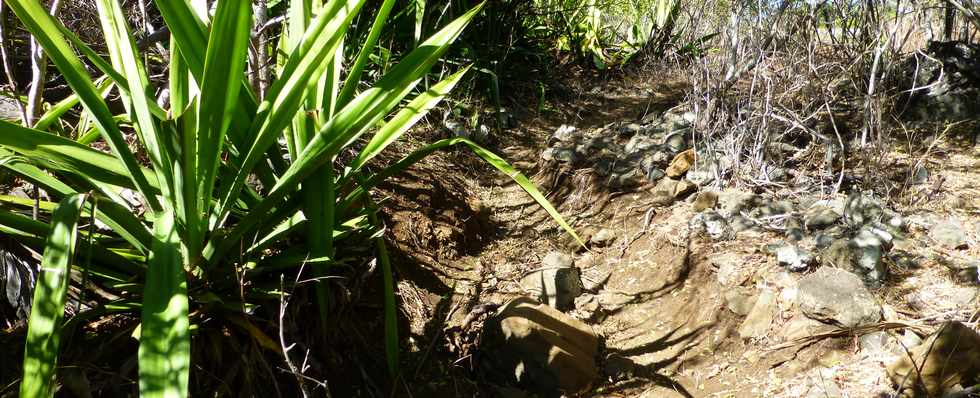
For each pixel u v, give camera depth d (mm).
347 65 3992
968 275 2465
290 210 2129
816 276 2434
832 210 2943
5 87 2691
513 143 4520
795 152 3537
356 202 2768
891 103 3650
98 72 3041
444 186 3592
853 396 2076
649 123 4418
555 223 3586
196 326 1941
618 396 2400
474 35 4797
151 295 1578
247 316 2029
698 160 3555
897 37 3916
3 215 1793
